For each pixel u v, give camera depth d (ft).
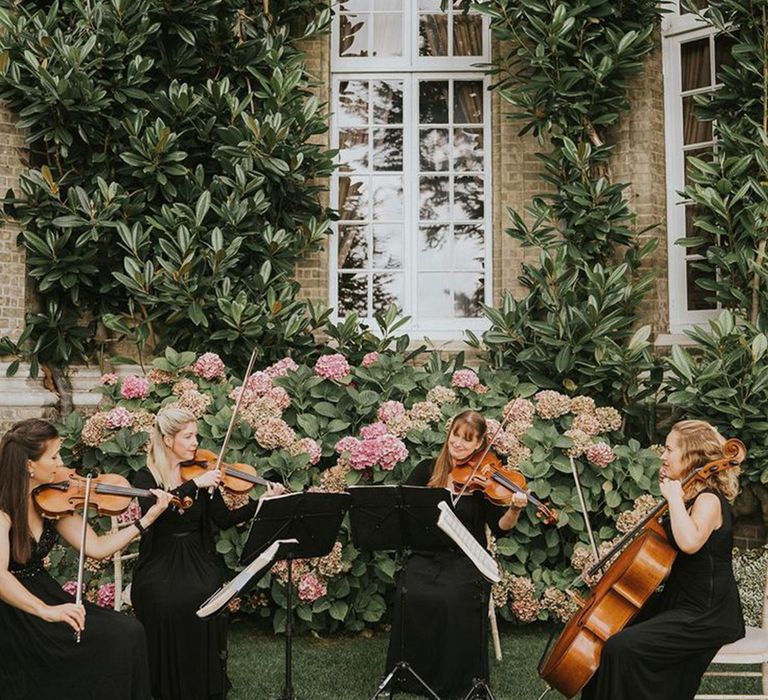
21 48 23.25
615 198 23.67
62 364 24.02
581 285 23.75
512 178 25.43
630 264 23.66
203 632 14.43
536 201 24.18
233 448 19.62
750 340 21.79
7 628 11.78
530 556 19.97
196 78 25.03
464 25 27.02
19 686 11.74
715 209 22.17
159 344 24.03
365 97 27.02
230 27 24.80
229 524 15.85
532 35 23.71
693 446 12.62
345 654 17.76
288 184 24.47
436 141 26.86
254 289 23.54
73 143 24.22
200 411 19.97
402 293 26.37
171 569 14.78
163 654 14.40
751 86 22.80
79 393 23.98
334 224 26.43
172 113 23.84
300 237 24.48
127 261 22.86
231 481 15.94
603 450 19.38
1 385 23.06
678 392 21.33
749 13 22.70
